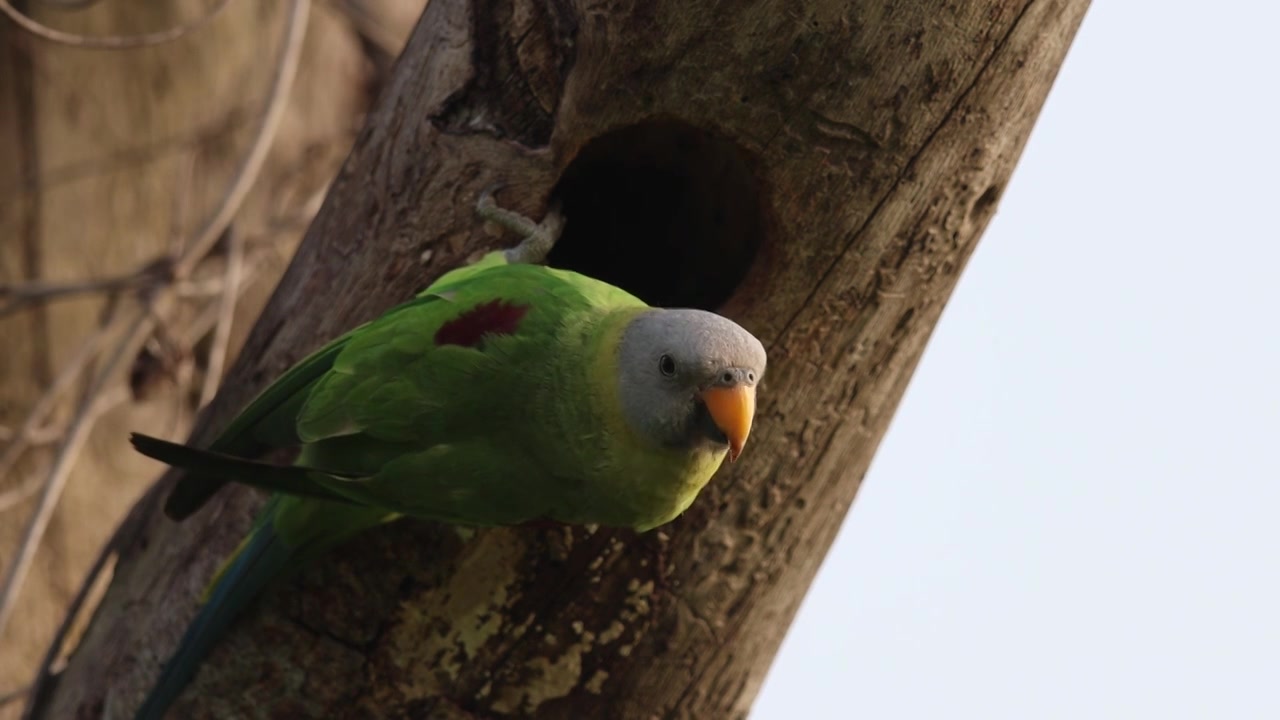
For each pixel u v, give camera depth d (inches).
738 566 236.7
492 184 228.8
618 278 267.6
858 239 224.2
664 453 202.5
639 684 238.5
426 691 232.7
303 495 208.7
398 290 233.9
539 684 234.5
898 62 215.5
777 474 233.1
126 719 245.6
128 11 368.2
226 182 391.2
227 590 230.1
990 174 227.0
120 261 377.1
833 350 229.3
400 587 229.8
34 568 367.9
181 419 385.7
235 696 233.0
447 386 208.2
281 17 397.1
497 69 228.2
